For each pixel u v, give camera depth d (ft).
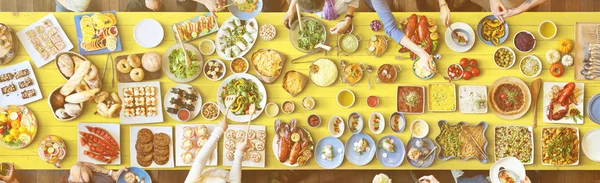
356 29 10.91
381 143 10.95
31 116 10.82
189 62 10.55
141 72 10.68
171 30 10.92
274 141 10.92
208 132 10.96
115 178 10.94
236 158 9.05
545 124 10.98
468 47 10.84
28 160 10.88
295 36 10.89
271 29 10.87
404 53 10.87
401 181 13.03
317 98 10.94
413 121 10.95
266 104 10.89
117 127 10.91
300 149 10.84
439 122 10.85
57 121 10.89
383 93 10.92
